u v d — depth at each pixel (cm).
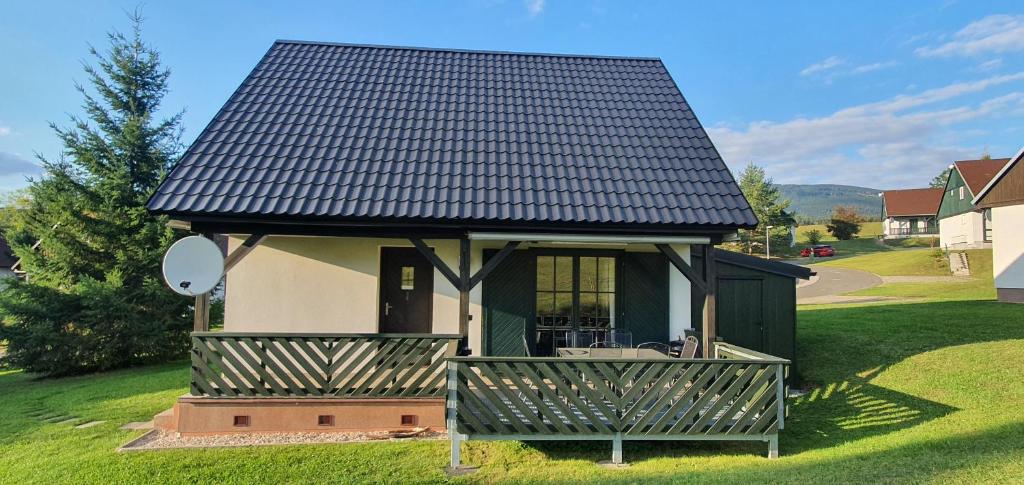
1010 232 1773
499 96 1135
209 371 747
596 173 892
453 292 952
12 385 1363
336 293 917
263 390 754
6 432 827
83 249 1515
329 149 897
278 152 876
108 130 1579
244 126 938
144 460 640
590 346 905
